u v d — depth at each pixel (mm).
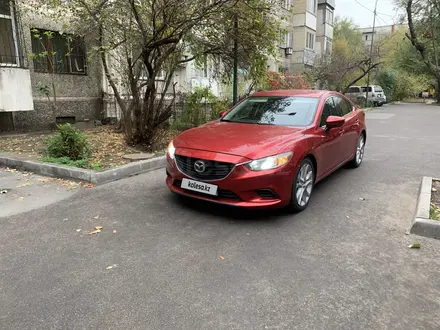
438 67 34000
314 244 3637
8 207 4547
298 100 5496
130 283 2896
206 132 4766
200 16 6770
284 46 27516
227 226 4043
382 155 8336
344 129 5793
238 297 2730
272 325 2432
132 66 7496
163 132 8141
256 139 4309
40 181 5648
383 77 37094
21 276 2982
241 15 7723
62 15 9234
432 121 16781
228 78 10570
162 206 4641
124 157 6879
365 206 4781
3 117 9852
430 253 3482
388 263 3281
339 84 25438
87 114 11914
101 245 3553
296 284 2914
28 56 9172
